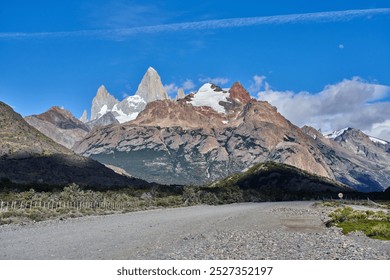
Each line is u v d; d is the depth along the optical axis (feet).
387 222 142.00
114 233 107.24
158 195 417.69
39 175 493.36
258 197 556.92
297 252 78.54
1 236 96.53
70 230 113.39
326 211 247.50
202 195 405.18
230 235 106.63
